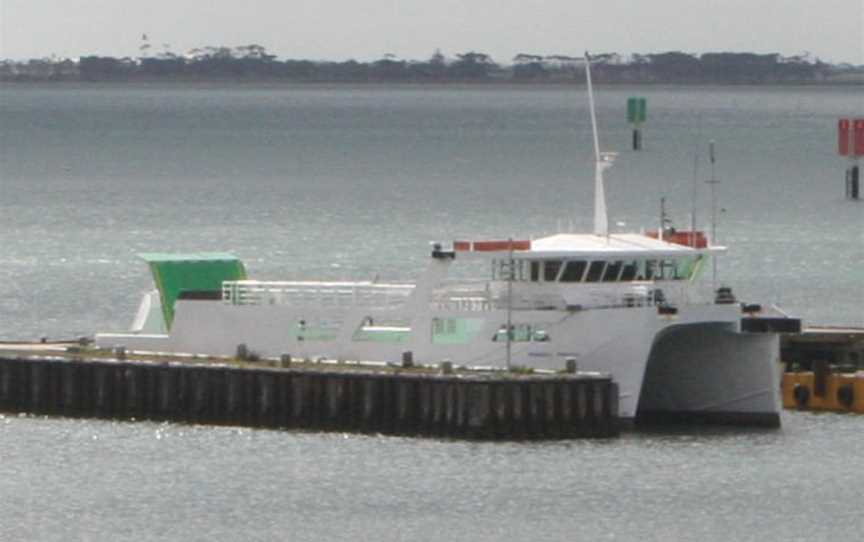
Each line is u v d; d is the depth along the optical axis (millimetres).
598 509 186375
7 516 184500
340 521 182375
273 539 177250
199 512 185625
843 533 180000
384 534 178750
